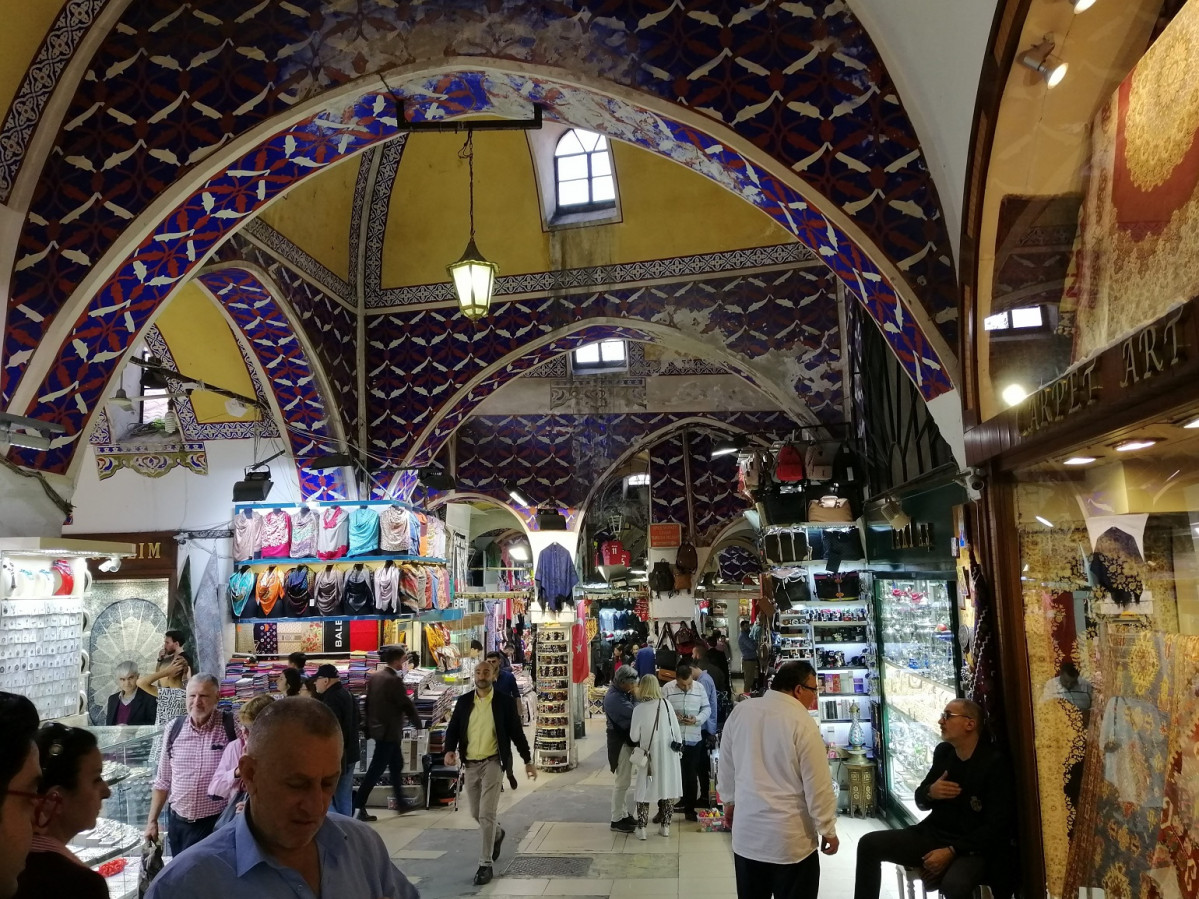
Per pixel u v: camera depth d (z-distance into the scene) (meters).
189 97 4.98
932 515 5.21
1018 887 3.34
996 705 3.49
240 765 1.71
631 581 19.81
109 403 8.60
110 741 4.91
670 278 8.50
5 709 1.53
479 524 17.28
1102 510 2.87
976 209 3.53
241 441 9.01
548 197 8.97
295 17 4.98
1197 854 2.31
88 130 5.00
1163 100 2.52
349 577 8.66
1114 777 2.79
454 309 9.00
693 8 4.59
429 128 5.08
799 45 4.45
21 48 4.92
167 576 8.93
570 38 4.68
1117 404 2.39
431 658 10.70
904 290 4.20
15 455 4.71
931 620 5.36
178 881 1.62
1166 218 2.44
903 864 3.59
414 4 4.86
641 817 6.49
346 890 1.76
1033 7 2.77
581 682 12.18
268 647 8.72
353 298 8.97
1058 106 3.02
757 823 3.63
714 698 7.64
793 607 7.16
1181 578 2.45
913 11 3.90
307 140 5.11
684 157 4.96
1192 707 2.36
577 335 8.94
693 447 13.55
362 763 7.90
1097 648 2.93
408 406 8.95
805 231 4.70
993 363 3.62
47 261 4.87
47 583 5.04
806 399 7.92
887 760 6.52
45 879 1.97
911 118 4.29
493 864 5.91
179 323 8.36
